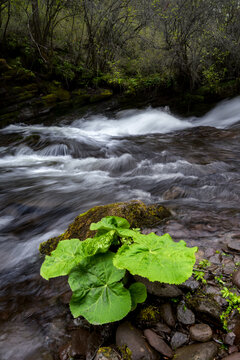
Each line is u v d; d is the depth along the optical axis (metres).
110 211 3.00
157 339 1.63
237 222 3.14
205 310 1.74
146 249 1.88
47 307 2.04
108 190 4.76
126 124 12.70
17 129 10.30
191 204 3.88
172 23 12.57
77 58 14.00
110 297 1.69
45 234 3.29
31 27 12.30
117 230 2.13
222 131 10.48
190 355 1.50
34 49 12.16
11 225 3.58
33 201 4.32
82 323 1.85
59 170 6.57
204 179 5.12
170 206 3.79
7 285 2.32
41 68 12.38
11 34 12.29
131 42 14.78
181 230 2.96
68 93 12.53
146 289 1.90
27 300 2.13
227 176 5.29
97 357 1.55
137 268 1.67
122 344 1.61
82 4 12.35
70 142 8.55
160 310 1.83
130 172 6.14
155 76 14.05
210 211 3.54
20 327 1.87
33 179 5.70
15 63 11.59
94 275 1.82
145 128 12.28
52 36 13.44
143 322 1.76
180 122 12.91
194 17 11.59
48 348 1.70
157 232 2.91
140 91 14.00
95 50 14.02
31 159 7.71
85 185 5.14
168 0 12.02
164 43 13.40
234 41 12.82
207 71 12.92
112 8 13.18
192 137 9.95
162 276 1.60
